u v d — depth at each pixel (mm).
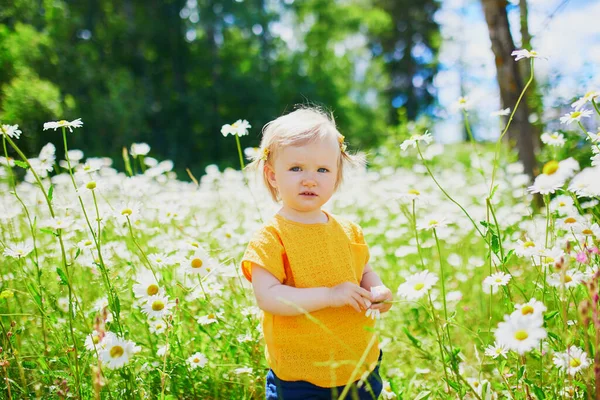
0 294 2477
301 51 29703
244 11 26188
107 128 20188
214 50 26219
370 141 29344
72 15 22922
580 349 1884
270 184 2207
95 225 2637
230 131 2941
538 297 2488
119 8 24562
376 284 2166
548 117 6242
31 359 2547
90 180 2566
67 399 2182
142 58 25125
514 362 2420
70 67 20312
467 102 2773
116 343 1891
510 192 5734
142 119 22125
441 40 19031
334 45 32625
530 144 6312
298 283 1954
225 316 2814
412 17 33812
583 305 1497
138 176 4379
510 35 6348
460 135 18094
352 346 1944
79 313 2369
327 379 1899
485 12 6465
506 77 6348
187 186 5836
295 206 2023
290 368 1919
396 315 3299
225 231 3682
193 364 2414
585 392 1891
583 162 4746
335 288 1869
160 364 2416
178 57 25422
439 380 2516
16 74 16281
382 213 5473
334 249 2033
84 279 3119
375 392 2010
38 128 15711
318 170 2016
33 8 20234
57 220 2654
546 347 2205
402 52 34219
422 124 10320
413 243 4590
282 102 26766
